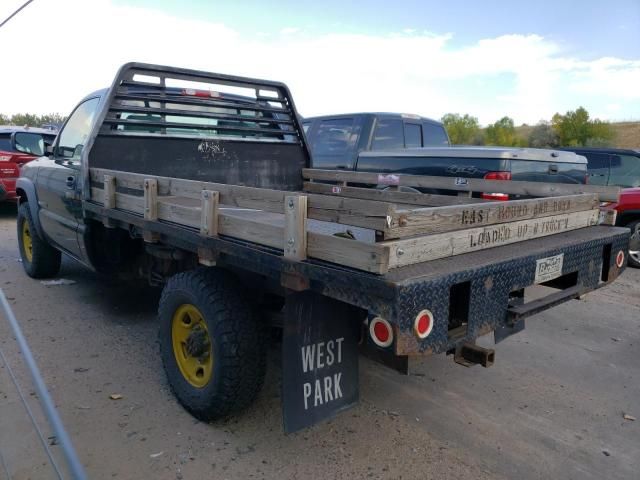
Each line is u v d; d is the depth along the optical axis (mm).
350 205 2248
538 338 4832
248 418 3262
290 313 2543
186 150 4758
